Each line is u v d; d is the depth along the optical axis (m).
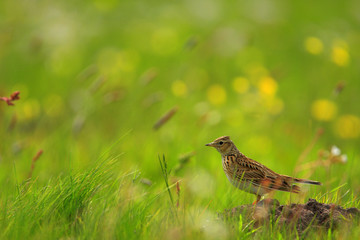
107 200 7.68
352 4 25.70
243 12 24.61
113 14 23.70
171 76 18.58
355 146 13.83
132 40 22.03
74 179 7.95
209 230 7.00
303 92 18.08
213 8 24.53
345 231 7.04
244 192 9.84
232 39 19.95
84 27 21.98
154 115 15.31
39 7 21.80
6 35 19.22
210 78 18.80
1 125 13.66
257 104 16.12
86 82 18.00
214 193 9.75
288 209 7.50
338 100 17.58
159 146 13.22
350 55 20.75
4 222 7.17
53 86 18.03
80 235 6.88
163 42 21.12
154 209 8.37
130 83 17.80
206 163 12.48
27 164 11.48
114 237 6.80
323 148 13.73
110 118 15.02
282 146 14.37
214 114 14.30
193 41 14.07
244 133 14.95
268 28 23.56
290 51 22.05
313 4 25.98
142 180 8.62
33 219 7.21
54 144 12.75
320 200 8.69
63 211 7.45
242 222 7.36
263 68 18.92
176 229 6.79
